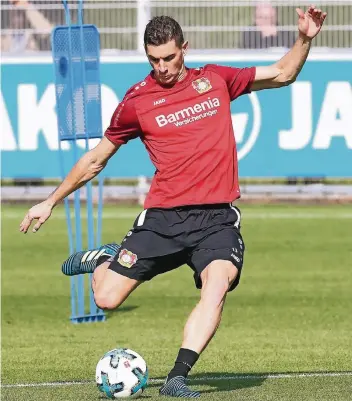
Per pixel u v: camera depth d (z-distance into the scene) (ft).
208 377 80.94
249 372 84.28
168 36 67.82
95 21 193.06
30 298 127.85
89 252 75.87
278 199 207.21
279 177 204.64
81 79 106.11
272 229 177.68
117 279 70.79
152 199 70.64
